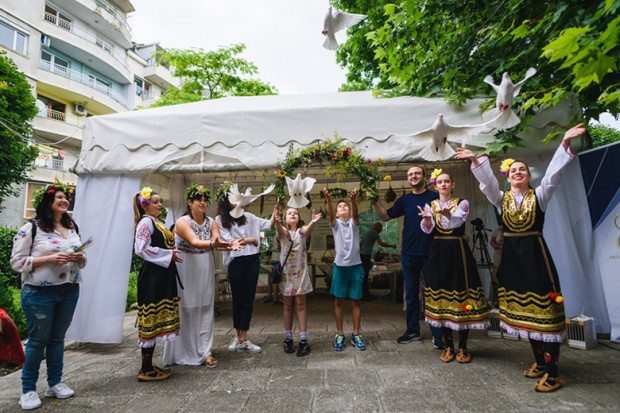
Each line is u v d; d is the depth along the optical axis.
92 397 2.56
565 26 2.94
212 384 2.73
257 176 6.55
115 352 3.82
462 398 2.31
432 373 2.78
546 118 4.00
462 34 4.23
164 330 2.88
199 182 6.52
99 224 4.34
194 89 11.94
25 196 14.07
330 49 2.89
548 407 2.13
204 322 3.29
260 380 2.77
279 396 2.45
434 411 2.14
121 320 4.07
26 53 15.22
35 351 2.48
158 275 2.90
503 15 3.74
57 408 2.40
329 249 9.83
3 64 6.71
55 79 16.97
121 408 2.37
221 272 7.65
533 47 3.38
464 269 2.98
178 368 3.12
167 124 4.45
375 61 9.99
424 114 4.25
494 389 2.43
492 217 5.75
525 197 2.57
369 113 4.30
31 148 7.25
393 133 4.23
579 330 3.35
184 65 11.48
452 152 3.09
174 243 3.11
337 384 2.63
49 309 2.54
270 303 7.11
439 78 4.55
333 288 3.62
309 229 3.57
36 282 2.49
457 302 2.94
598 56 1.73
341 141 4.12
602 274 3.65
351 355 3.33
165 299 2.92
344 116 4.32
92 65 20.45
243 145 4.37
